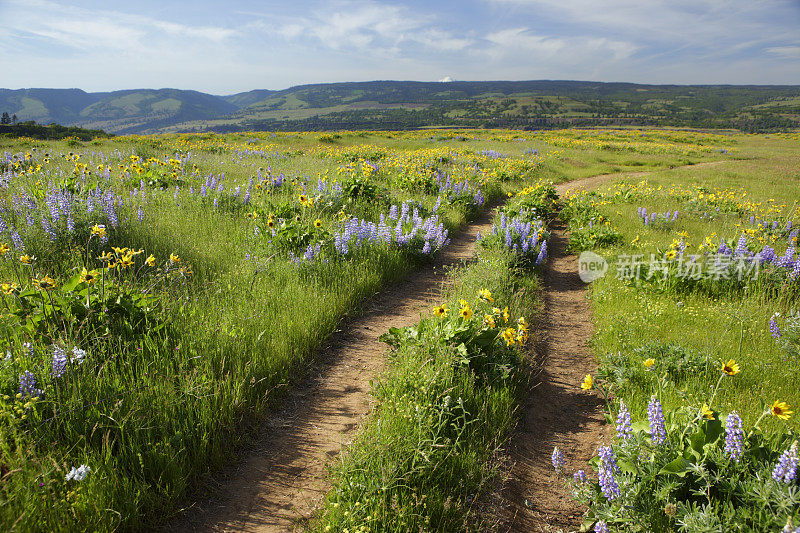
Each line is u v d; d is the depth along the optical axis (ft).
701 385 14.64
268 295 19.84
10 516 8.19
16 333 13.10
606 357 16.89
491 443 12.66
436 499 10.21
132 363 13.51
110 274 18.69
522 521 10.46
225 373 14.32
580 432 13.96
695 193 56.75
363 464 10.87
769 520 8.34
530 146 131.64
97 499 9.16
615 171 93.45
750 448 10.02
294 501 10.55
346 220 30.14
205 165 55.57
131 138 125.08
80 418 10.94
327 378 15.99
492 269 25.70
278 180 43.47
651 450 10.12
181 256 22.59
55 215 22.03
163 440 10.89
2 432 9.72
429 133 200.75
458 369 15.21
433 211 40.19
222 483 11.03
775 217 43.01
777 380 15.15
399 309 22.56
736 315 19.65
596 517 9.91
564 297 26.45
